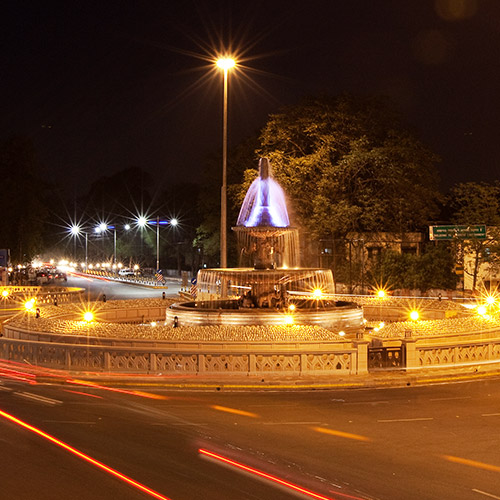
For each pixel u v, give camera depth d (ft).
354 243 159.63
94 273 335.06
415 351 55.36
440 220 196.44
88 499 25.29
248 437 35.19
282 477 28.25
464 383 52.26
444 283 145.28
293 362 53.11
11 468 29.01
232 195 190.60
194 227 293.23
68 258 469.16
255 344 55.06
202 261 283.59
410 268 140.67
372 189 150.82
